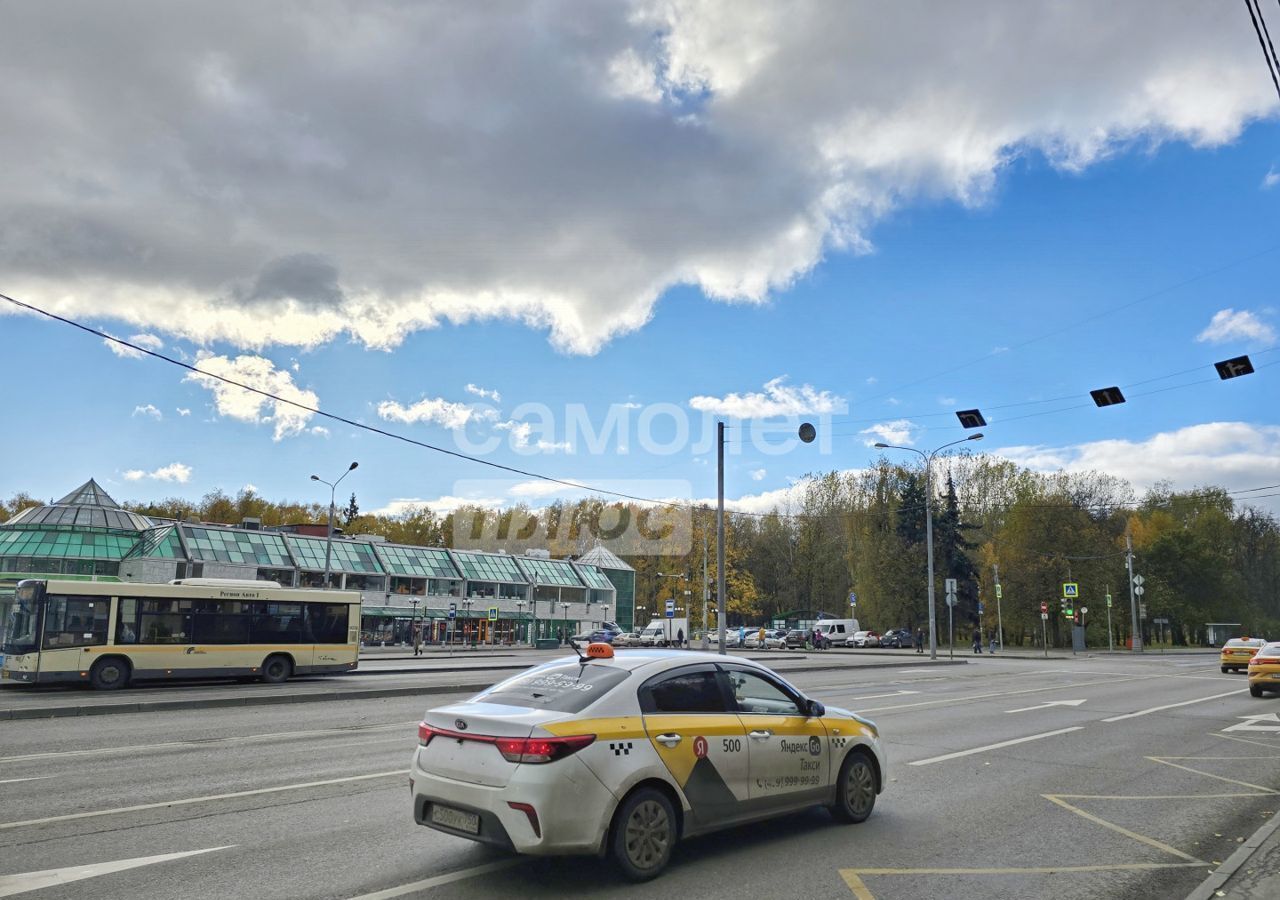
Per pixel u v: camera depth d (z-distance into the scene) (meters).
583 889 5.84
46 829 7.34
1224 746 12.87
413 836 7.15
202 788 9.15
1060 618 71.44
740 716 6.89
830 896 5.80
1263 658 21.00
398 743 12.65
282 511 105.31
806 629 74.44
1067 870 6.50
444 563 73.75
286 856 6.55
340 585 66.06
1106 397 19.00
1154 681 27.06
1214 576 78.31
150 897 5.61
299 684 25.02
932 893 5.92
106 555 59.66
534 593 78.56
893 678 28.34
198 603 24.19
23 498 92.94
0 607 25.14
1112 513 78.88
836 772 7.56
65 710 17.28
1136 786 9.75
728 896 5.75
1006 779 10.02
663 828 6.14
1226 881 6.25
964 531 78.88
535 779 5.58
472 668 32.16
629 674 6.45
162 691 22.45
